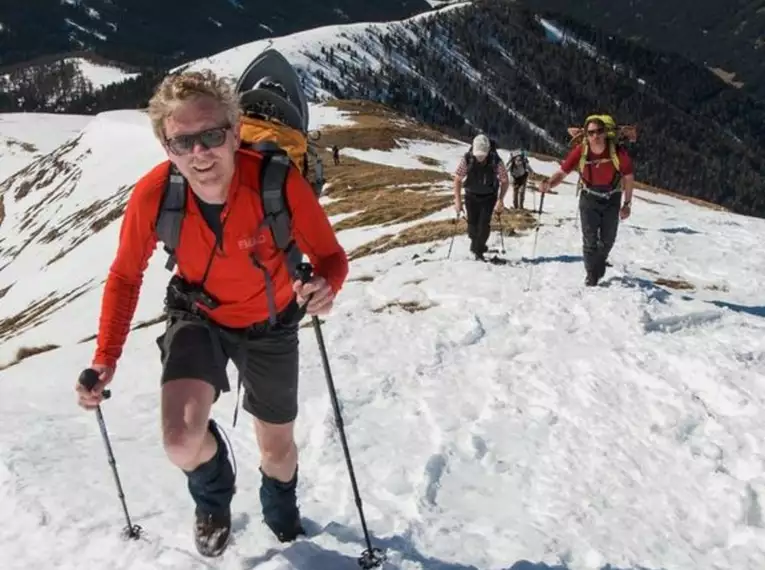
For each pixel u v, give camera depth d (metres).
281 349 4.38
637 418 7.10
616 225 11.81
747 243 18.83
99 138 113.81
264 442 4.62
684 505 5.71
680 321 9.66
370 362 9.34
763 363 8.12
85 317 33.34
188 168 3.83
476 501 5.88
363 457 6.55
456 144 90.25
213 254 4.05
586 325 9.78
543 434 7.01
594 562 4.99
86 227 86.81
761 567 4.98
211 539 4.73
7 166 166.00
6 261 98.88
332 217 34.84
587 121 11.62
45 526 5.43
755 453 6.31
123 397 9.52
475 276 13.26
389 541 5.09
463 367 8.88
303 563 4.70
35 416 8.56
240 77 4.80
